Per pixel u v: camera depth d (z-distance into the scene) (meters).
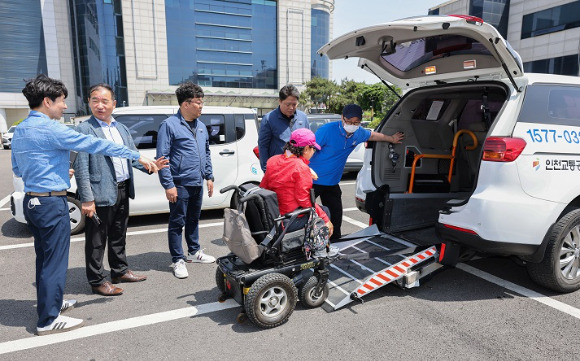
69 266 4.22
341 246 3.95
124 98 56.56
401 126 4.30
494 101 4.31
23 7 49.78
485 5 38.84
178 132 3.75
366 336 2.77
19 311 3.22
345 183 9.47
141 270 4.11
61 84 2.76
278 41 68.19
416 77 3.91
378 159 4.21
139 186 5.36
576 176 3.17
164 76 59.00
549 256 3.16
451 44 3.32
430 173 4.54
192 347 2.67
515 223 2.97
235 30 65.56
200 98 3.81
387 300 3.32
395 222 4.25
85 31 53.06
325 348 2.63
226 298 3.27
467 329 2.83
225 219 2.88
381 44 3.42
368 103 41.22
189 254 4.34
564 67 34.03
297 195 2.92
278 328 2.90
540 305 3.18
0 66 49.06
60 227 2.77
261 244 2.84
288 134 3.93
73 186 5.20
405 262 3.33
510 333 2.77
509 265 4.05
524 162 2.96
